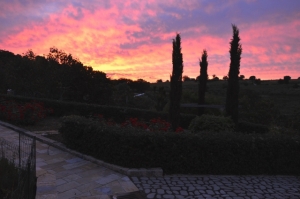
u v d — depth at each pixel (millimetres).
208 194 4543
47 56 20281
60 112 13500
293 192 4914
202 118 9391
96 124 6512
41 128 10242
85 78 20594
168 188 4727
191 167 5676
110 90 22266
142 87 48344
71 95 20719
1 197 3125
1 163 3820
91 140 6297
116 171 5438
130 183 4816
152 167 5543
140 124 7852
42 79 19641
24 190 3053
